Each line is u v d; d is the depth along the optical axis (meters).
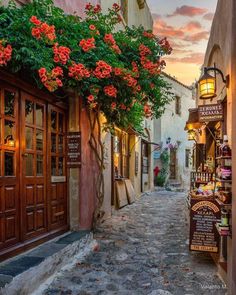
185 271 5.18
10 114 4.82
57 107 6.45
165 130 22.23
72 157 6.85
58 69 4.65
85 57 5.55
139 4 15.20
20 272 4.01
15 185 4.88
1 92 4.58
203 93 5.53
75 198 6.87
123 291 4.41
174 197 16.36
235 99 3.90
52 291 4.36
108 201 10.08
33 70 4.77
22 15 4.73
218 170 5.46
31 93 5.33
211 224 5.42
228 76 4.61
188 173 25.70
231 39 4.17
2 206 4.55
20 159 5.02
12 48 4.34
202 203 5.47
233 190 3.89
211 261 5.69
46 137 5.90
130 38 7.19
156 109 8.05
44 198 5.77
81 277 4.87
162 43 7.12
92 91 5.80
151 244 6.79
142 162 17.56
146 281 4.76
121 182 12.73
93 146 7.64
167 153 22.14
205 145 8.39
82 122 7.02
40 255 4.81
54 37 4.62
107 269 5.23
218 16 5.88
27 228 5.18
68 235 6.30
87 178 7.23
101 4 9.31
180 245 6.73
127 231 8.00
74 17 5.84
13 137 4.88
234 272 3.74
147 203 13.77
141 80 6.78
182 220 9.65
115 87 6.35
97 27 6.32
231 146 4.25
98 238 7.22
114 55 6.06
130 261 5.65
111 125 8.22
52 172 6.26
